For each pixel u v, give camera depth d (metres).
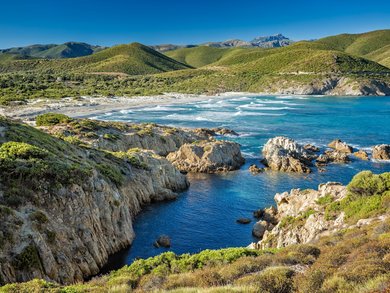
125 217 40.22
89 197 34.50
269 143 85.00
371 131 114.44
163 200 55.16
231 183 65.38
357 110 166.88
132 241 40.19
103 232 35.56
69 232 30.06
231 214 50.44
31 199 29.56
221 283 18.06
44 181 31.31
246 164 79.06
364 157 81.50
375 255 16.98
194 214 50.09
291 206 44.72
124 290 17.97
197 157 75.25
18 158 33.12
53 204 30.64
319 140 101.19
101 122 88.06
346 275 14.83
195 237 42.94
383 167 74.12
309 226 33.56
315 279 15.62
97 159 51.06
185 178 64.12
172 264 23.31
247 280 16.64
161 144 86.94
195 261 23.28
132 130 89.00
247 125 123.88
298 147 82.19
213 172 72.56
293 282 16.19
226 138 102.75
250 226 46.41
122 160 55.12
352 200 32.69
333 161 79.25
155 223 46.41
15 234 24.78
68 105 145.38
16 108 127.12
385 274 13.95
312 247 21.78
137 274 22.58
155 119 130.62
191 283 18.67
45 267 25.41
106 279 22.25
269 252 23.89
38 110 125.50
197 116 141.12
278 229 37.34
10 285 17.88
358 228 26.20
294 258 20.00
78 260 29.47
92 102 161.12
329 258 18.42
